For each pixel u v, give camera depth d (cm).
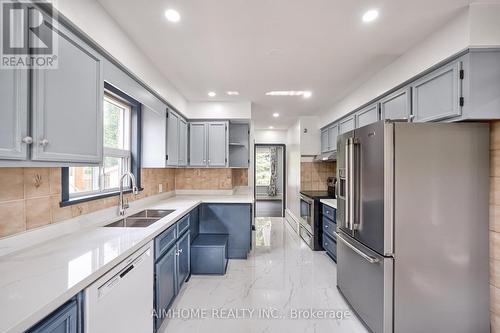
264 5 146
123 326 125
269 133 618
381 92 240
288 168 596
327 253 348
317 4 146
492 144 166
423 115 188
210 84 284
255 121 506
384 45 193
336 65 231
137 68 194
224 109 354
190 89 302
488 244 166
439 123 166
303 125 468
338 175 245
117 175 243
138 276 143
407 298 165
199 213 332
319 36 181
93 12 137
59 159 112
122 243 138
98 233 159
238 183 455
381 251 168
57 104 111
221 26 168
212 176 393
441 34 168
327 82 275
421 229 166
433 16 156
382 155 168
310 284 259
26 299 80
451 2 144
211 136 358
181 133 328
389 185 165
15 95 91
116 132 242
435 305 166
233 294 237
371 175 181
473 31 148
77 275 98
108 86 200
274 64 230
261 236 451
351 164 203
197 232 324
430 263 166
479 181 166
